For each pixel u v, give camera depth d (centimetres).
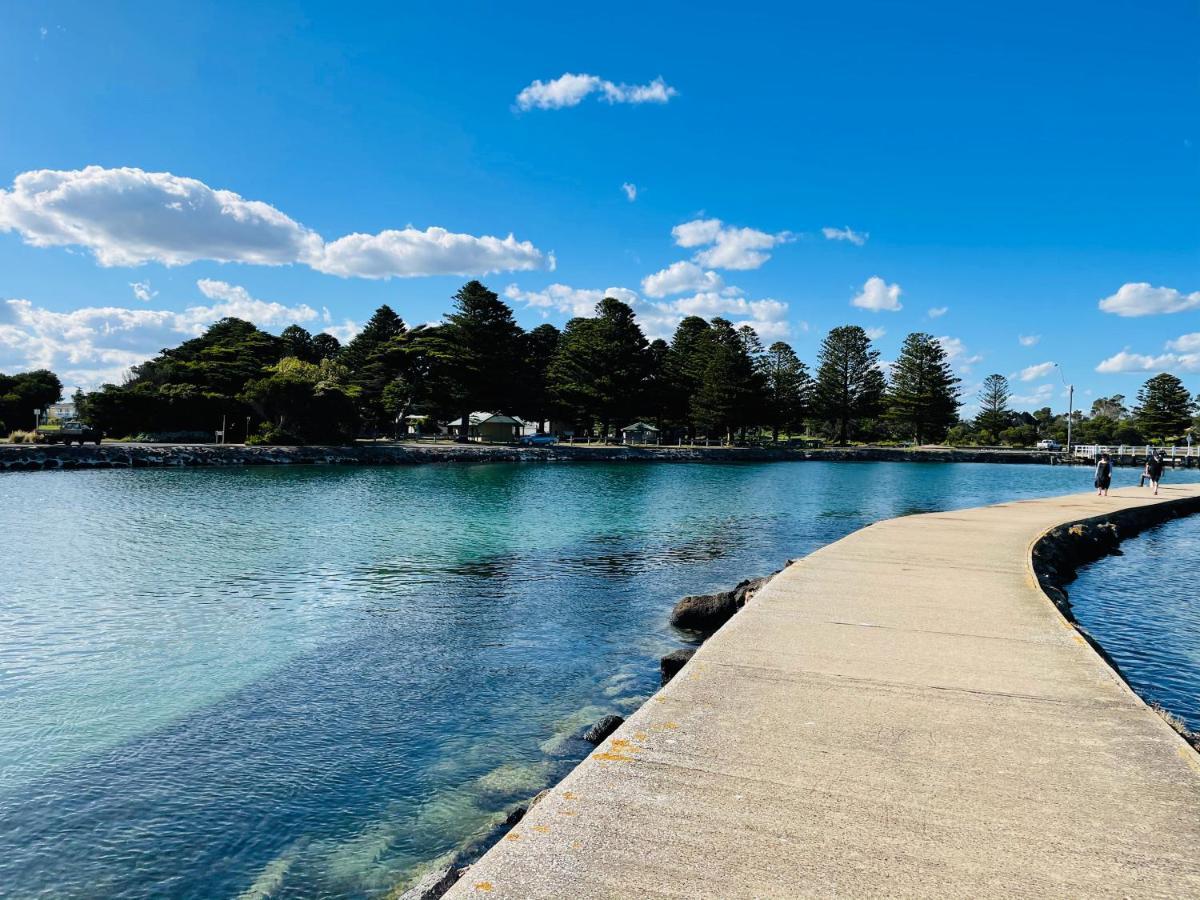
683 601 1016
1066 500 2481
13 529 1806
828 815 315
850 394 8900
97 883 429
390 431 7544
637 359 7675
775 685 499
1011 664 550
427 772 564
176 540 1662
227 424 5447
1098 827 304
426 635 934
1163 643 912
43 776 554
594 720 671
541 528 1945
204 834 478
